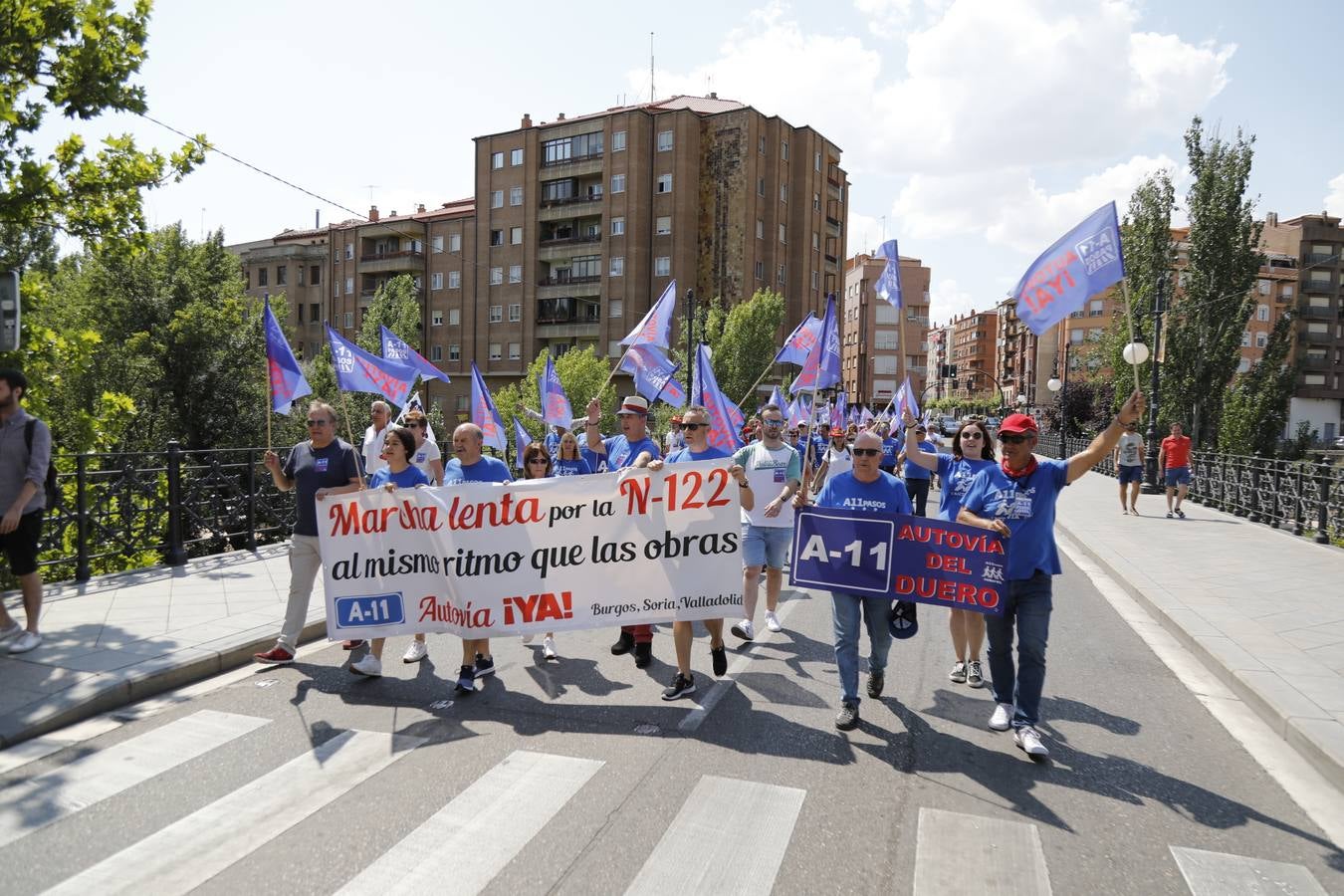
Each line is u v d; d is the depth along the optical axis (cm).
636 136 5281
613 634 704
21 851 335
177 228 2908
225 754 435
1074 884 318
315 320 6944
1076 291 489
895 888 312
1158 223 3039
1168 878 324
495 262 5850
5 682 512
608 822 361
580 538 541
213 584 807
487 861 328
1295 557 1084
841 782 407
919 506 1209
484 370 5900
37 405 875
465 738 459
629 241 5328
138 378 2678
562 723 484
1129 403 452
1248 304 2958
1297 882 322
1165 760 444
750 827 358
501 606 542
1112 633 732
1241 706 534
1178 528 1409
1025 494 463
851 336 9200
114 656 565
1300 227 7888
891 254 607
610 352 5422
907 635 507
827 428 1817
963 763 434
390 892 307
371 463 888
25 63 826
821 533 495
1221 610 759
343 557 564
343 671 584
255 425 2853
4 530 559
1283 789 408
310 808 373
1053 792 400
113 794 387
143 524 924
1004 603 464
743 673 591
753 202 5366
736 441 995
